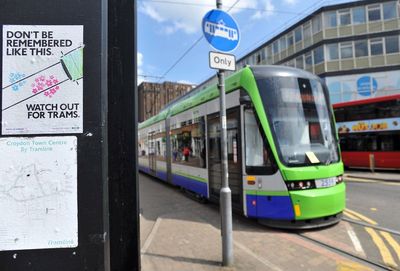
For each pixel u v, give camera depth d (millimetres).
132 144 1855
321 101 7344
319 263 4766
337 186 6852
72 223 1587
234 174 7422
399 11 30781
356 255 5078
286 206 6344
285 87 6938
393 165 16891
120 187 1836
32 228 1566
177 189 13445
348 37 32188
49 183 1586
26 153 1582
